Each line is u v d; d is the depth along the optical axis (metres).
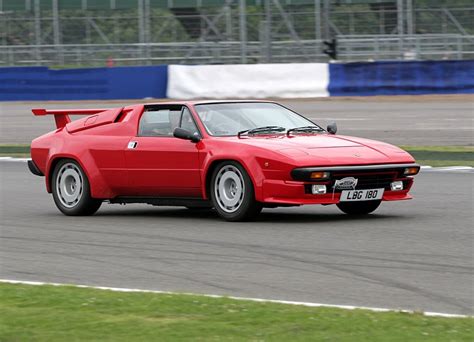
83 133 27.94
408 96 74.69
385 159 24.98
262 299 15.77
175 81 77.00
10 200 31.95
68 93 78.88
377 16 108.62
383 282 17.28
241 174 24.59
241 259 19.94
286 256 20.14
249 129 25.94
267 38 87.12
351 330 13.06
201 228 24.36
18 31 106.06
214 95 76.44
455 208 27.28
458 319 13.73
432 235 22.47
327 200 24.17
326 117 62.12
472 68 73.88
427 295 16.14
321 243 21.61
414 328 13.16
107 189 27.31
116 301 15.40
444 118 59.47
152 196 26.77
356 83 75.56
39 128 60.72
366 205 26.19
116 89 77.69
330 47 90.50
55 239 23.39
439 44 90.50
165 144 26.12
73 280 18.20
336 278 17.75
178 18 111.31
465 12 101.25
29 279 18.41
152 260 20.09
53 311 14.70
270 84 76.19
